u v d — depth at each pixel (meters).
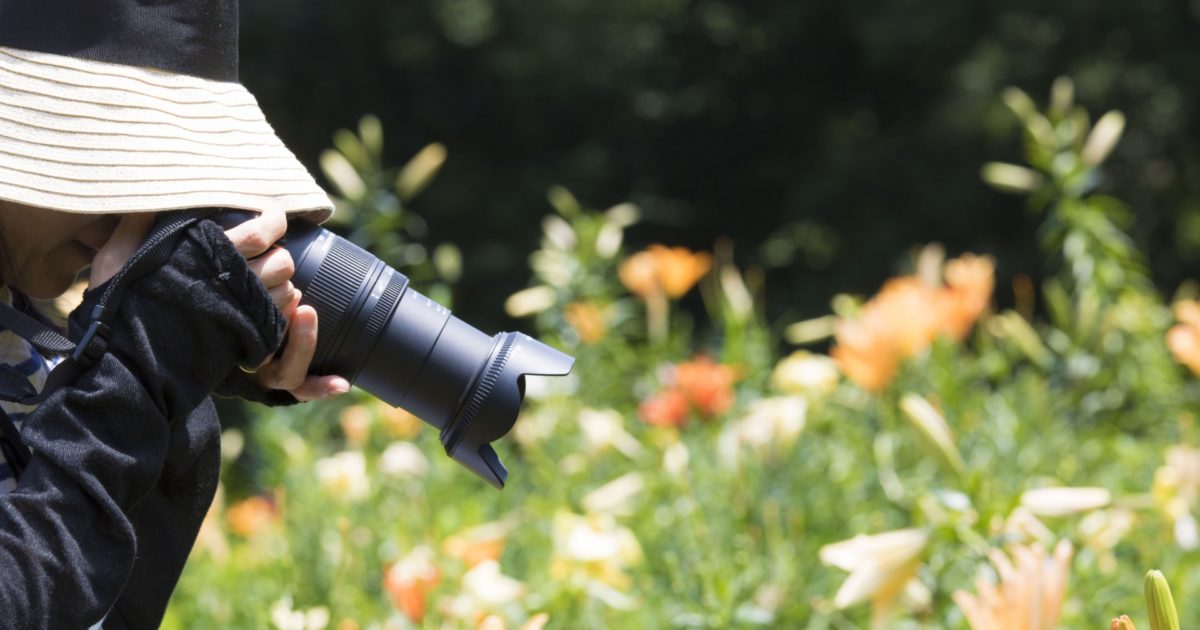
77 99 1.87
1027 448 4.49
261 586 4.16
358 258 2.09
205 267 1.86
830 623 3.75
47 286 2.05
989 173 5.45
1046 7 16.33
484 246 17.95
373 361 2.08
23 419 2.00
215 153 1.92
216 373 1.89
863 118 20.23
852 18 17.89
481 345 2.11
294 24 17.97
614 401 5.70
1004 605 2.45
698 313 18.03
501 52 18.31
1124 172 17.98
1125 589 3.67
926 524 3.46
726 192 20.59
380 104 18.80
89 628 1.87
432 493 4.83
